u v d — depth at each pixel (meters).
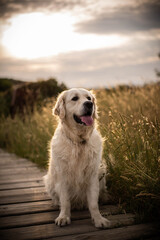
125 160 3.01
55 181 2.92
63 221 2.48
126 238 2.19
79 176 2.72
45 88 8.61
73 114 2.95
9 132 7.89
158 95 4.99
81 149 2.73
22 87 9.21
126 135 3.17
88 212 2.83
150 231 2.30
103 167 3.04
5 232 2.36
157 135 2.94
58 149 2.76
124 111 4.49
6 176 4.49
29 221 2.60
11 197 3.35
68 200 2.68
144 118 3.13
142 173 2.59
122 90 6.20
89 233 2.30
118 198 3.02
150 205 2.52
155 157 2.75
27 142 6.47
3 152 7.20
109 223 2.43
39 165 5.22
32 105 8.58
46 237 2.26
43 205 3.05
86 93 3.11
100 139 2.92
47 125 5.73
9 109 9.76
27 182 4.10
